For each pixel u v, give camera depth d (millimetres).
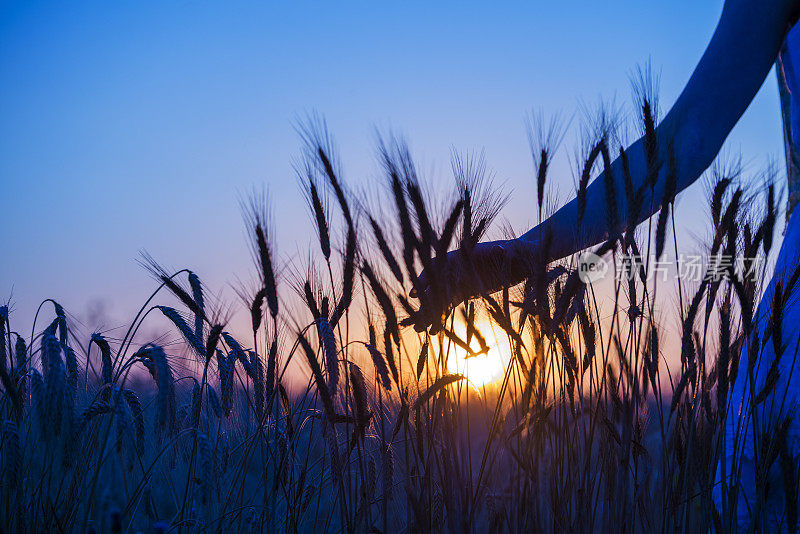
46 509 1609
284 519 1737
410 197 1521
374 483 1629
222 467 1696
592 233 1568
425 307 1515
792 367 1457
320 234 1551
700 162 1541
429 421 1575
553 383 1639
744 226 1574
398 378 1560
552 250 1566
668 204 1520
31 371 1522
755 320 1543
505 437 1635
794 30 1529
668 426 1667
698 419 1647
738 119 1556
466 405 1575
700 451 1621
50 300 1696
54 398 1499
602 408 1649
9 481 1572
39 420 1507
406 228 1520
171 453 1812
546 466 1683
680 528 1628
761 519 1514
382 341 1591
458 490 1560
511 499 1628
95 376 1700
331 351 1529
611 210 1539
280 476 1658
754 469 1546
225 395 1696
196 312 1657
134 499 1657
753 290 1551
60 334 1687
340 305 1562
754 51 1540
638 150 1564
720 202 1575
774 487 1521
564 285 1584
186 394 1827
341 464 1594
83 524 1575
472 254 1539
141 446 1680
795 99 1538
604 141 1550
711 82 1548
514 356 1578
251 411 1731
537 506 1618
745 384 1553
